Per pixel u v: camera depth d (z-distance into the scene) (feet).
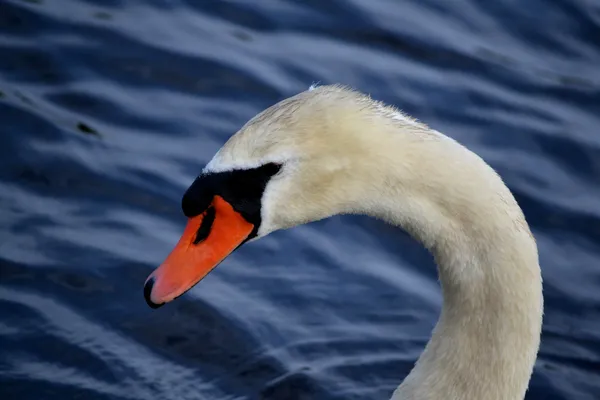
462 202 24.48
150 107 47.42
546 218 45.32
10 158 44.06
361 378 38.34
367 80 50.08
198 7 53.01
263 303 40.55
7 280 39.42
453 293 25.96
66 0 52.06
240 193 25.61
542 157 48.01
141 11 52.29
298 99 25.12
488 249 24.90
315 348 39.24
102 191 43.34
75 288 39.65
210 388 37.27
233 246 26.07
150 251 41.19
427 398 26.89
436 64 51.70
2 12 50.57
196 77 49.11
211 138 46.24
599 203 46.24
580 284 42.93
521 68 52.26
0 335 37.63
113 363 37.40
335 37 52.37
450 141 24.76
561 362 39.96
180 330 39.09
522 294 25.23
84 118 46.39
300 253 42.70
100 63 49.14
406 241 43.83
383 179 24.59
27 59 48.75
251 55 50.47
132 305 39.50
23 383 36.14
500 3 55.62
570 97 51.08
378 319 40.63
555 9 55.47
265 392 37.37
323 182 24.88
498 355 25.90
